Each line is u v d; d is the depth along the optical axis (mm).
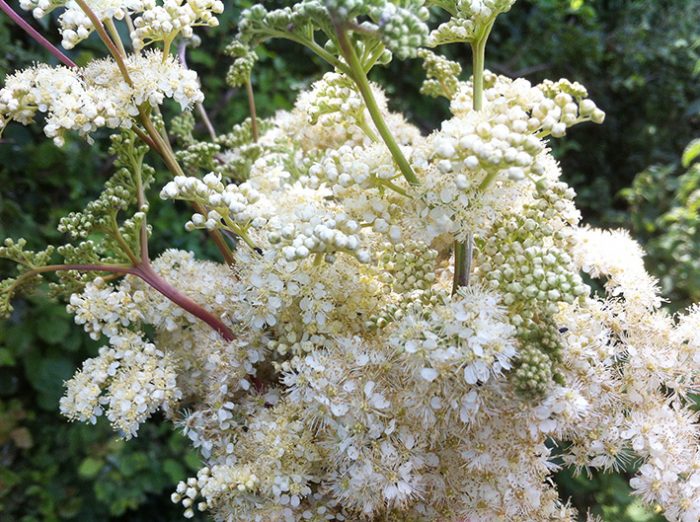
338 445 91
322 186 104
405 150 90
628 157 469
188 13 97
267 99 333
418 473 93
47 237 259
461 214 84
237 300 100
